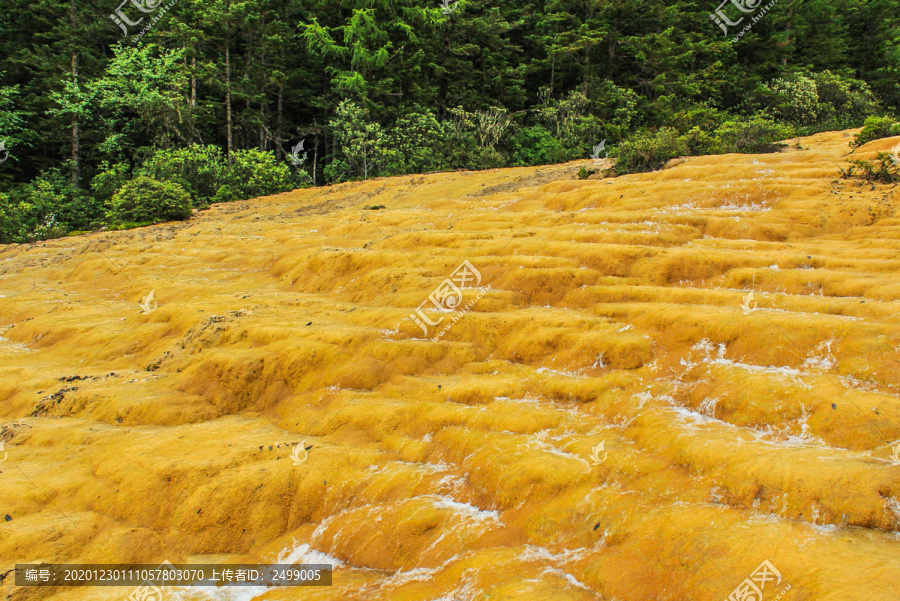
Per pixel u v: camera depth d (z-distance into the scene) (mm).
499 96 39750
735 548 5438
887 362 7496
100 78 33875
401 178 28438
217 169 30484
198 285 14945
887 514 5535
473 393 9000
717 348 8875
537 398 8977
